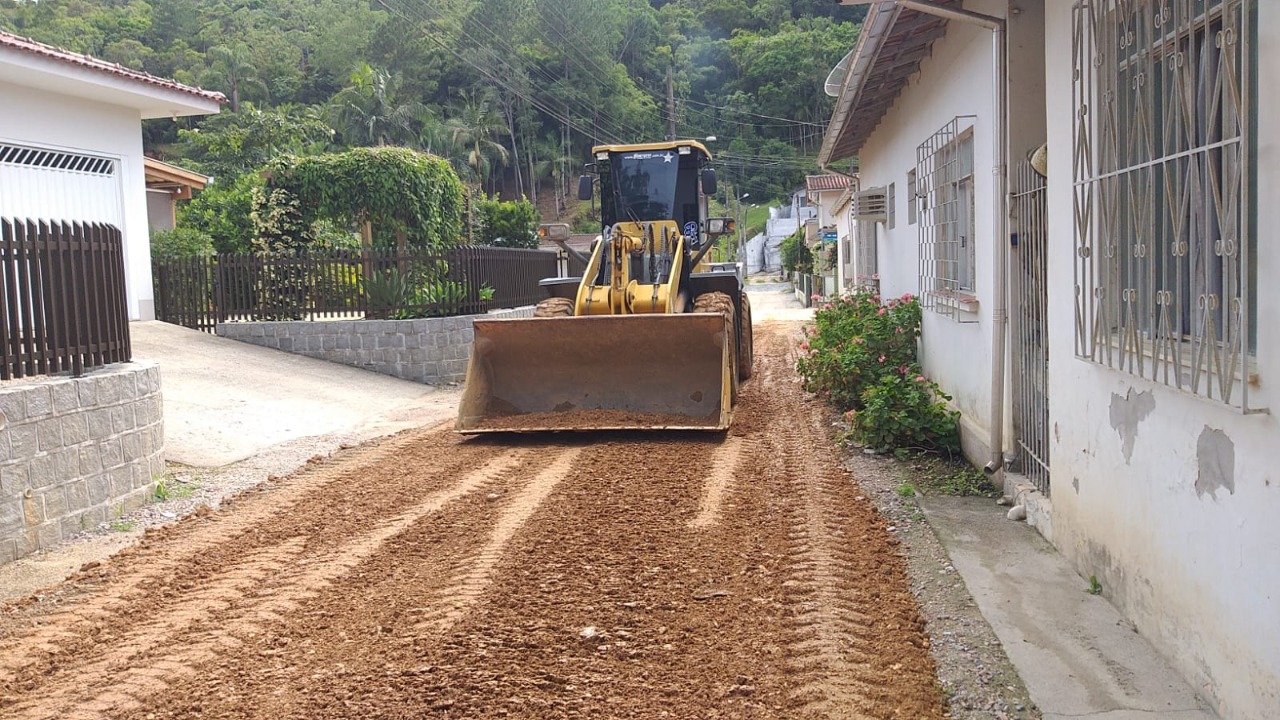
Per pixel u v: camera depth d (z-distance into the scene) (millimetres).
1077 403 4996
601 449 8547
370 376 13961
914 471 7547
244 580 5258
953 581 4957
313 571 5355
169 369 11812
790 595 4746
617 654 4059
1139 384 4137
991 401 6805
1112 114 4242
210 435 9367
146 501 7281
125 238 15062
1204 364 3473
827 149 14734
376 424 10875
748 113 62188
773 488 7000
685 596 4750
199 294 15031
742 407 10805
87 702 3795
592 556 5402
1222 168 3240
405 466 8242
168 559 5750
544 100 54188
